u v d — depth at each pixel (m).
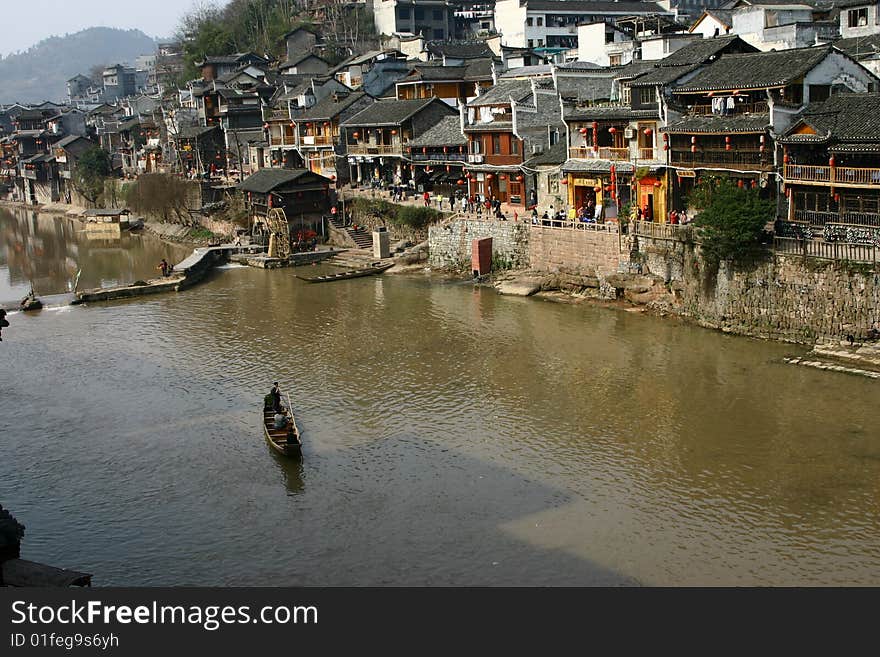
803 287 47.72
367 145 94.56
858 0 77.00
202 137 126.75
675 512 32.38
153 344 57.19
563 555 29.97
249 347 55.19
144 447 40.47
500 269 69.50
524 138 73.75
